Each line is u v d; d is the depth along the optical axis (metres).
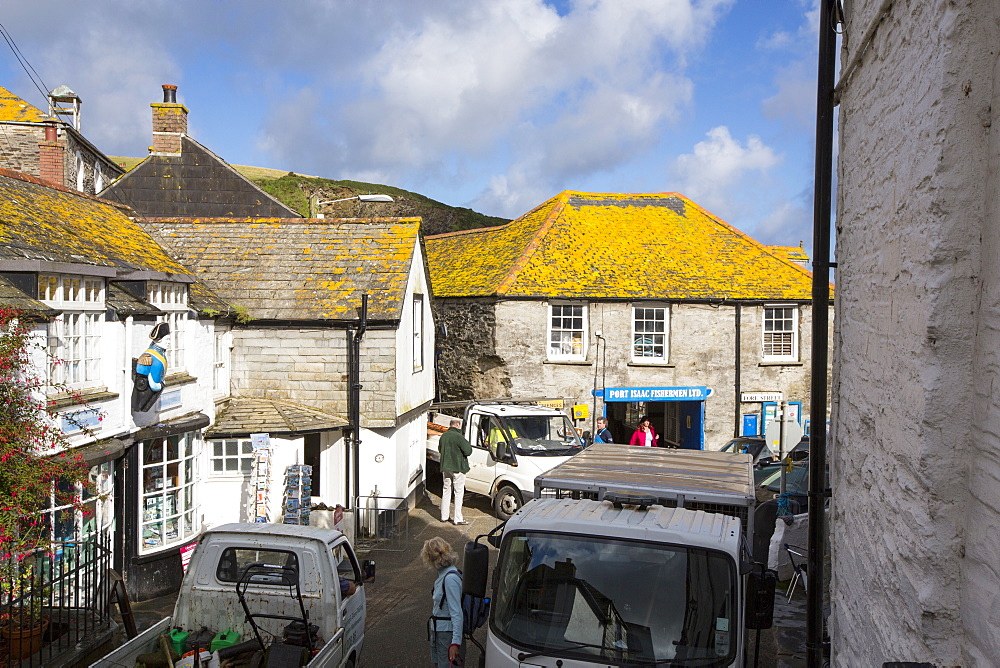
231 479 13.79
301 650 6.55
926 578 3.35
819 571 6.40
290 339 15.56
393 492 15.67
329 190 63.72
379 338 15.45
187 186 24.48
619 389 23.36
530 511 6.52
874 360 4.49
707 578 5.70
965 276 3.26
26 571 7.41
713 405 24.12
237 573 7.52
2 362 6.98
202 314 13.45
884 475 4.14
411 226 17.75
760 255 26.42
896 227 4.02
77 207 13.71
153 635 6.93
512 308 22.64
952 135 3.27
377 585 12.17
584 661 5.56
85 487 8.34
